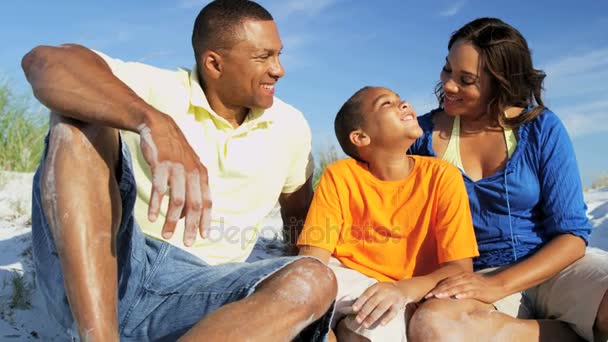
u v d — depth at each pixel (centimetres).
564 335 273
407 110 290
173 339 222
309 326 217
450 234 279
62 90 198
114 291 195
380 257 292
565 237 282
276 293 196
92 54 215
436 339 252
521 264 275
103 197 198
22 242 397
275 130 270
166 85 257
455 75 294
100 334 188
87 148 199
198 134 258
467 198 285
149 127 189
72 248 190
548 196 287
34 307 301
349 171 299
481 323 257
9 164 670
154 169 186
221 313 190
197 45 260
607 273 267
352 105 297
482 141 302
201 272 227
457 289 262
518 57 289
